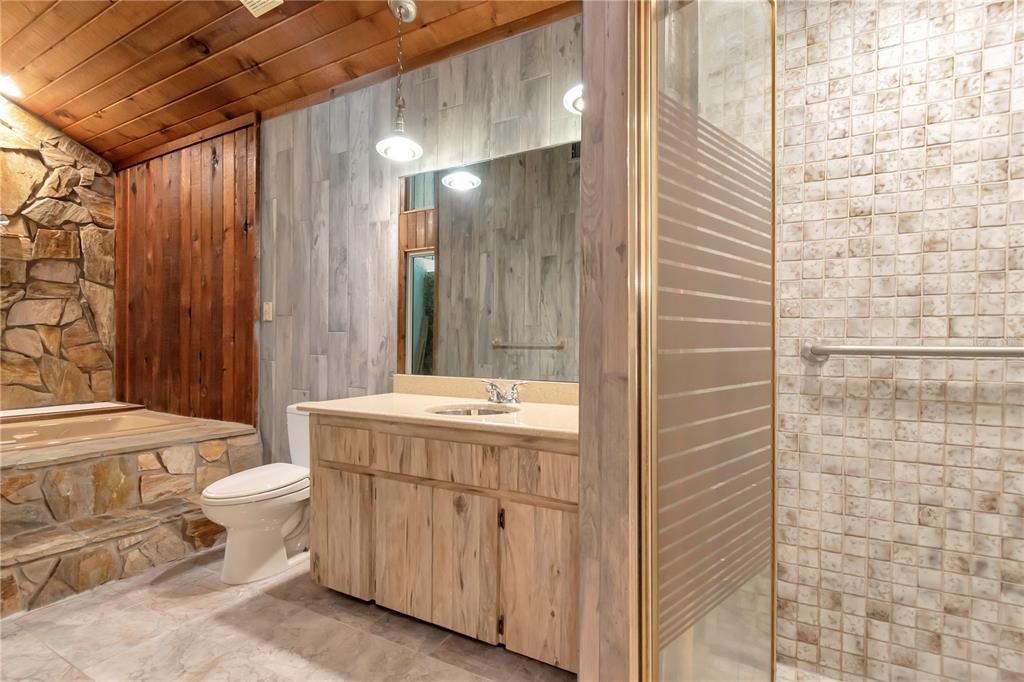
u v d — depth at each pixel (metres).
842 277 1.65
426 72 2.50
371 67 2.58
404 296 2.56
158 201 3.51
